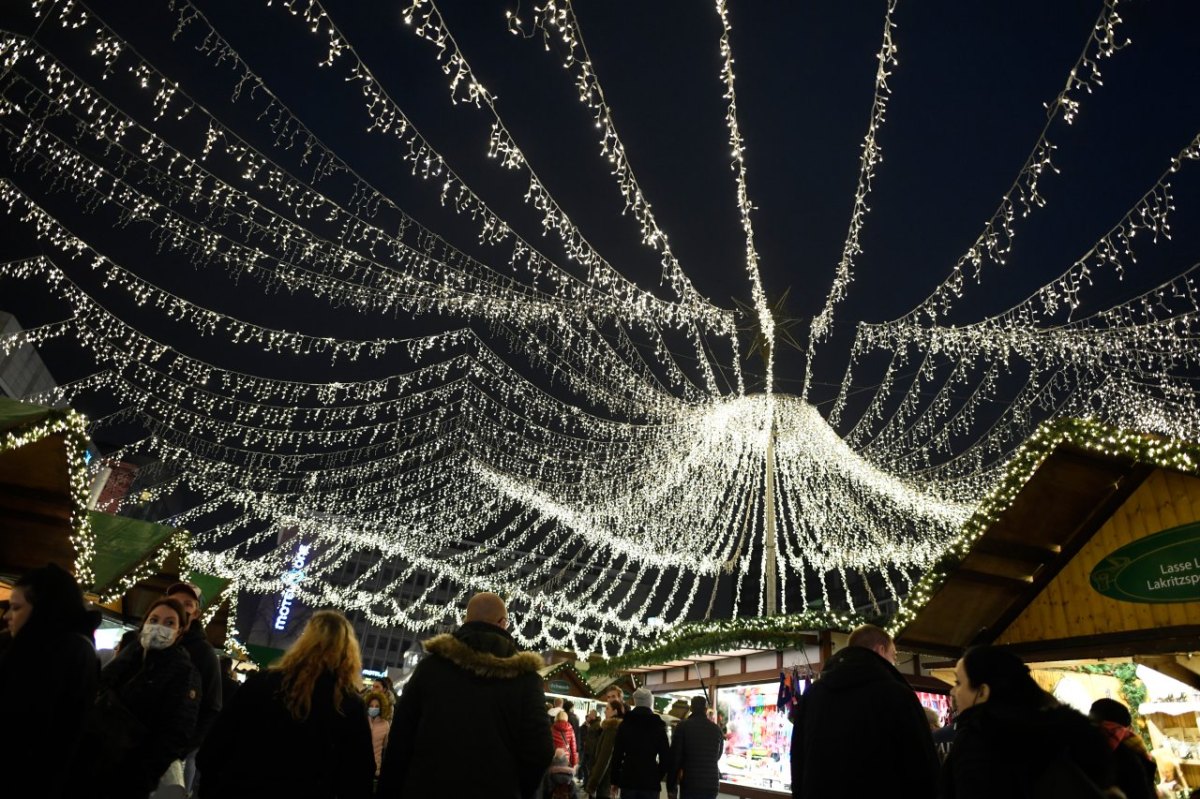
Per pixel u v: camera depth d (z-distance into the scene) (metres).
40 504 8.09
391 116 8.61
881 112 8.88
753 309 17.81
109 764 3.53
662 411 19.72
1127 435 6.35
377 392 19.31
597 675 18.23
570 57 7.75
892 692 3.30
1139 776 3.79
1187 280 10.60
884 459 21.11
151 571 10.70
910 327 14.02
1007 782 2.57
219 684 4.51
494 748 3.35
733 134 9.74
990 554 7.45
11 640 3.33
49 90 8.18
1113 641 6.88
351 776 3.33
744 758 13.02
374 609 82.19
